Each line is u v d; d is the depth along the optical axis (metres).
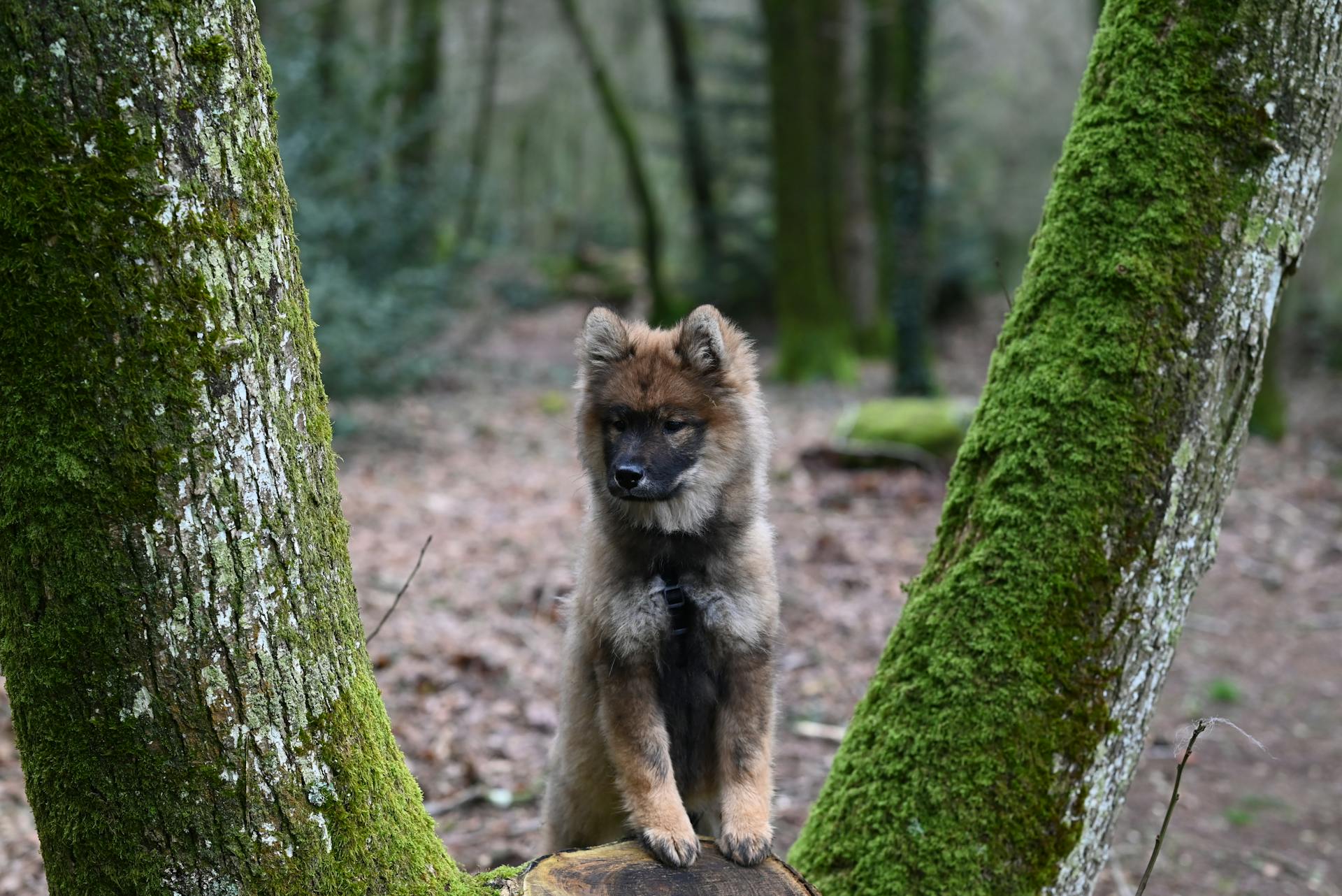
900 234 17.73
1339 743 7.54
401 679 7.34
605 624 3.85
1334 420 17.73
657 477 3.83
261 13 16.34
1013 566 3.57
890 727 3.78
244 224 2.50
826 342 20.55
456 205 21.27
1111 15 3.62
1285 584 10.38
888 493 12.11
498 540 10.47
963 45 26.50
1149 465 3.43
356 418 15.09
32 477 2.38
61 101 2.28
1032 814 3.47
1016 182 29.28
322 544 2.73
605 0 33.75
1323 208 23.12
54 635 2.45
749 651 3.91
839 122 22.17
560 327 27.41
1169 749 7.46
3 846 5.55
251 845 2.57
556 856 3.38
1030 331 3.69
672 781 3.70
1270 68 3.34
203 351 2.43
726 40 32.09
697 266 27.00
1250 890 5.86
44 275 2.32
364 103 17.30
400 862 2.81
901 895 3.56
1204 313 3.41
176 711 2.49
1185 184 3.41
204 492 2.46
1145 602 3.49
